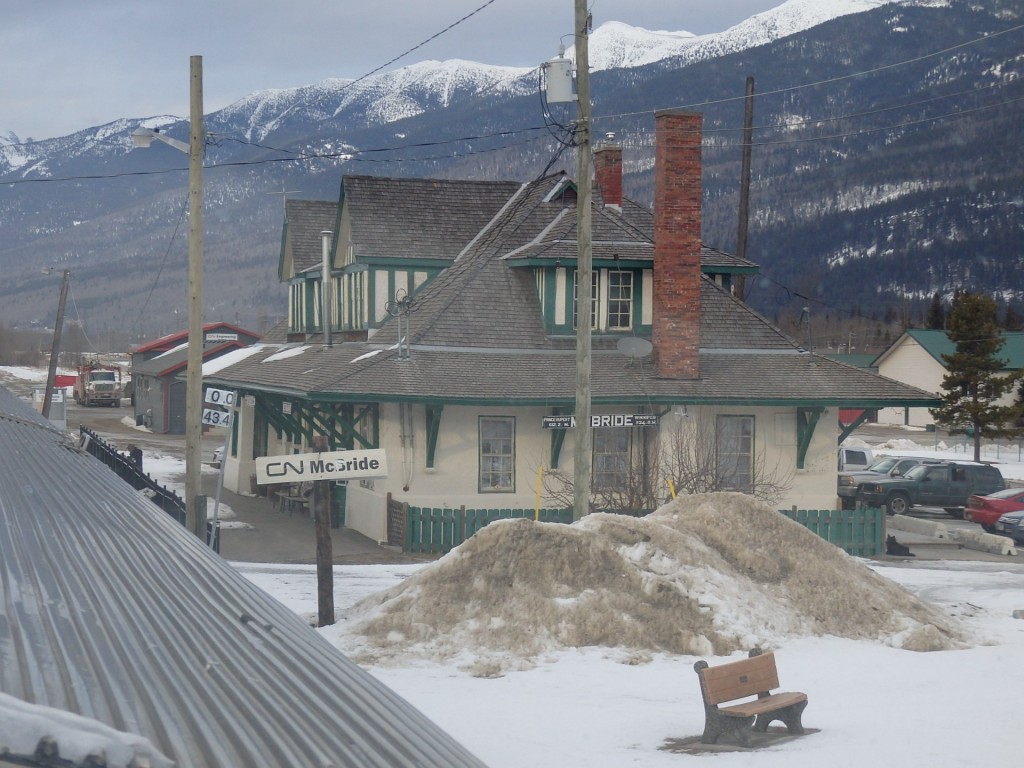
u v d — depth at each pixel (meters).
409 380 27.98
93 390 92.44
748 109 36.81
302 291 41.56
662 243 29.88
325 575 15.80
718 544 17.17
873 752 10.51
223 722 3.73
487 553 15.70
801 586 16.80
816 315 164.38
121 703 3.51
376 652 14.48
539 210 33.56
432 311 30.81
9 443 12.52
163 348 77.38
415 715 5.15
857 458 46.09
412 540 27.48
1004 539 31.42
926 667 14.64
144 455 55.66
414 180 36.19
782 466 30.62
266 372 35.53
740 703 11.90
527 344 30.27
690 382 29.75
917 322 170.88
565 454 29.27
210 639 5.14
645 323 30.92
